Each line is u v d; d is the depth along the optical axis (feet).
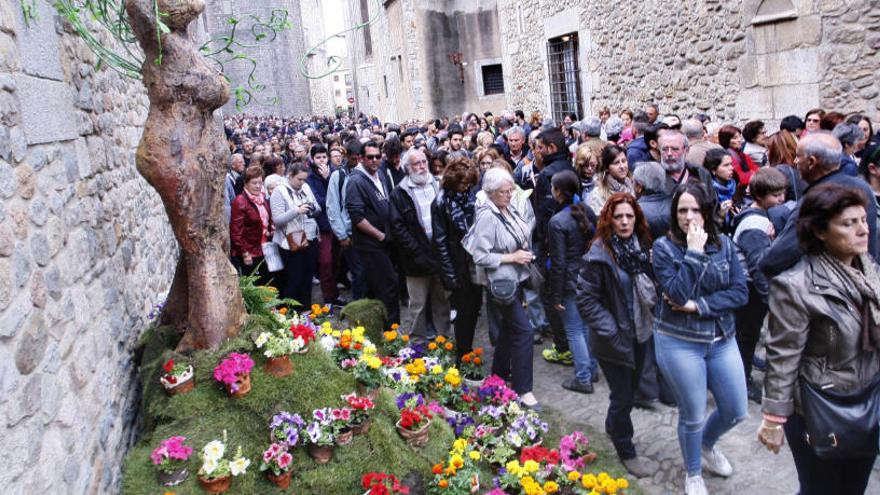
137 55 18.12
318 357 10.86
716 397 9.89
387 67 83.05
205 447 8.85
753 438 11.63
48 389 7.30
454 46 63.98
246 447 9.45
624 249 10.80
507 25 50.47
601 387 14.33
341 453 9.70
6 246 6.75
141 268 13.94
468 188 14.38
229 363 9.85
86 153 10.65
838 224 7.06
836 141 10.05
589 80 37.19
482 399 12.87
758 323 12.26
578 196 14.12
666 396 13.08
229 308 11.01
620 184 14.38
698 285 9.25
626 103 33.35
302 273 19.72
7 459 6.09
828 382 7.38
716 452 10.66
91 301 9.47
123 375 10.75
